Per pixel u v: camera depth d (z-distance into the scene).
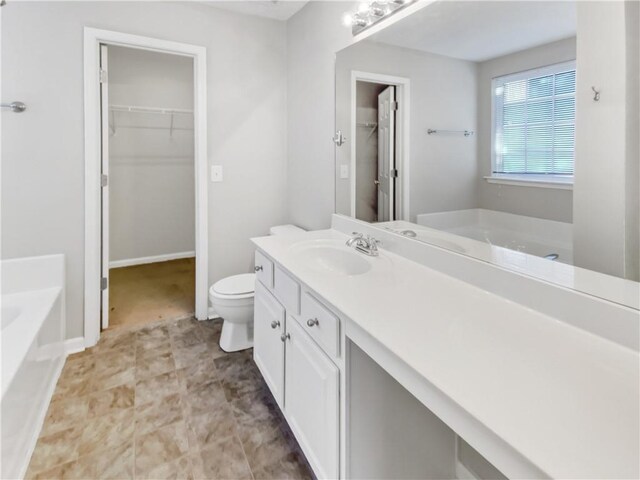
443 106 1.47
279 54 2.91
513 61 1.20
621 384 0.74
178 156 4.50
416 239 1.64
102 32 2.28
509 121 1.21
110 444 1.60
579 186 1.02
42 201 2.23
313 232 2.24
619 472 0.54
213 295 2.34
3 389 1.32
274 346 1.73
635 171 0.90
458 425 0.72
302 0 2.51
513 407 0.68
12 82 2.10
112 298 3.29
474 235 1.35
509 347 0.89
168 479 1.43
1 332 1.69
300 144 2.78
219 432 1.68
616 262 0.93
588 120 0.99
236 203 2.88
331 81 2.31
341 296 1.22
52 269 2.26
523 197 1.17
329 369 1.22
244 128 2.85
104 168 2.53
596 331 0.94
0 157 2.12
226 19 2.69
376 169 1.91
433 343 0.91
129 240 4.33
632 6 0.88
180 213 4.61
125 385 2.02
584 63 0.99
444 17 1.46
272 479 1.45
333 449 1.22
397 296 1.22
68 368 2.17
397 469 1.29
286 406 1.62
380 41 1.82
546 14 1.09
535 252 1.13
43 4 2.13
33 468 1.46
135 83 4.09
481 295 1.23
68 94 2.24
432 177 1.54
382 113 1.84
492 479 1.31
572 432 0.62
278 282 1.67
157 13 2.45
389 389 1.23
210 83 2.68
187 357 2.33
